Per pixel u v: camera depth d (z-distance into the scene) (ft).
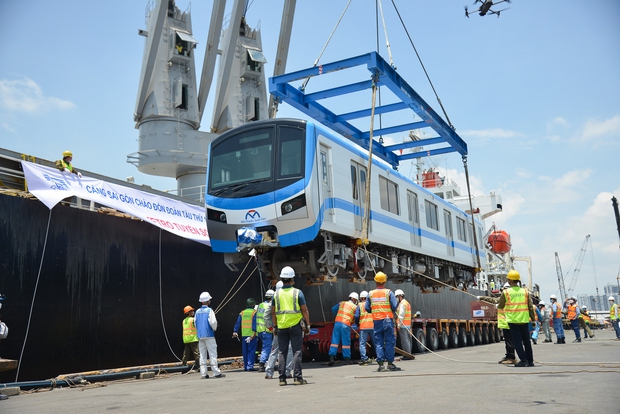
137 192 48.16
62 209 41.65
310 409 19.01
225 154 43.70
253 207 41.04
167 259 49.90
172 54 91.40
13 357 36.78
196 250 53.31
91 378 38.14
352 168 48.16
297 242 39.99
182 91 93.81
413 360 44.86
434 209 67.26
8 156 42.34
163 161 89.61
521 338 32.78
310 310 61.82
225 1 92.94
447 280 72.54
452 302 91.56
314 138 41.50
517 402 18.66
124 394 29.04
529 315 32.71
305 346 50.75
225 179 43.14
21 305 37.81
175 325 49.52
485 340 84.58
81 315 41.63
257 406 20.71
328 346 48.24
